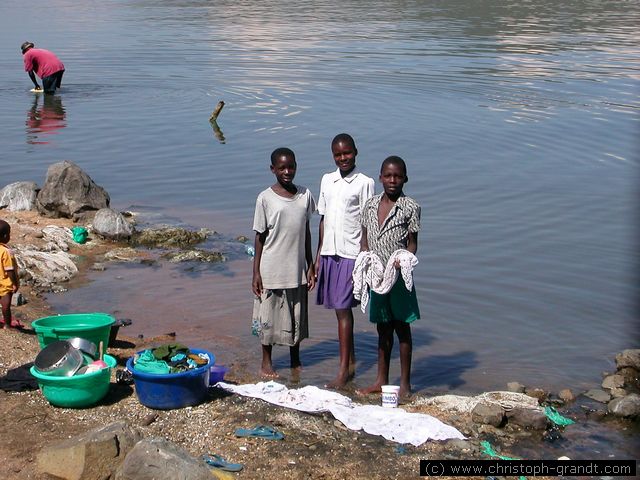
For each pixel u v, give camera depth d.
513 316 9.23
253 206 13.55
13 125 19.75
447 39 33.56
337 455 6.17
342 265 7.79
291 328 7.94
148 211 13.20
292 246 7.83
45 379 6.62
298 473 5.91
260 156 16.73
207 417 6.68
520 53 29.72
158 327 8.95
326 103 21.97
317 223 12.65
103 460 5.74
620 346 8.52
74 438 5.91
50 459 5.80
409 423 6.61
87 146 17.69
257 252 7.94
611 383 7.69
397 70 26.64
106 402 6.89
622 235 11.82
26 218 12.46
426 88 23.77
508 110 20.75
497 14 42.81
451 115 20.28
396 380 7.91
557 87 23.56
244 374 7.97
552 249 11.26
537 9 45.41
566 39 33.19
